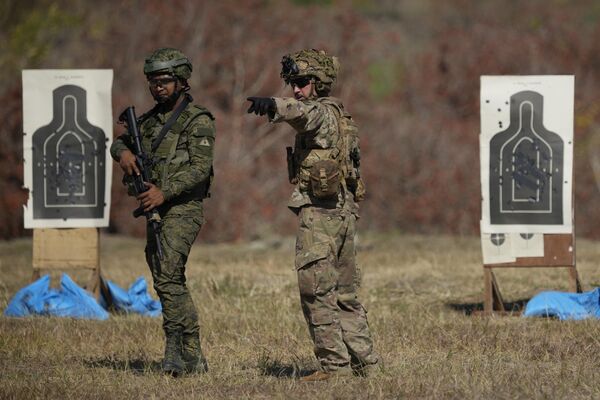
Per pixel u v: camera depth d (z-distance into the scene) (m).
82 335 36.50
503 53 111.56
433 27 128.12
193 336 28.81
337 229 26.95
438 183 93.94
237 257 65.69
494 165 40.66
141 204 28.02
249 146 96.50
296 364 31.05
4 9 106.56
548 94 40.41
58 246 43.19
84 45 104.94
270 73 102.25
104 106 43.47
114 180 90.25
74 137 43.41
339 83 102.38
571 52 114.06
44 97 43.44
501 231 40.62
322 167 26.44
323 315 27.00
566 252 40.56
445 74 109.62
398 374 27.91
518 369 28.73
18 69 102.00
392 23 141.12
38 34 104.31
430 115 104.56
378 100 107.06
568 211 40.44
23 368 31.38
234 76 101.56
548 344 33.19
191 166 28.34
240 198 90.38
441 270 54.78
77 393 27.11
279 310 41.44
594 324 36.16
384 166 94.81
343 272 27.48
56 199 43.28
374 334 35.72
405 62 111.12
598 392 25.86
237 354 33.16
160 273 28.28
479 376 27.53
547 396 25.22
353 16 106.44
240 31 103.12
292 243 73.50
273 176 94.00
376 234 81.38
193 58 102.50
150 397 26.50
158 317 41.06
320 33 104.81
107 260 65.31
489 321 38.03
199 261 63.38
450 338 34.59
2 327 37.75
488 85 40.56
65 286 41.81
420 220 93.06
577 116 108.75
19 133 89.88
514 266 40.66
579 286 40.69
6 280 53.53
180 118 28.64
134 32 104.38
